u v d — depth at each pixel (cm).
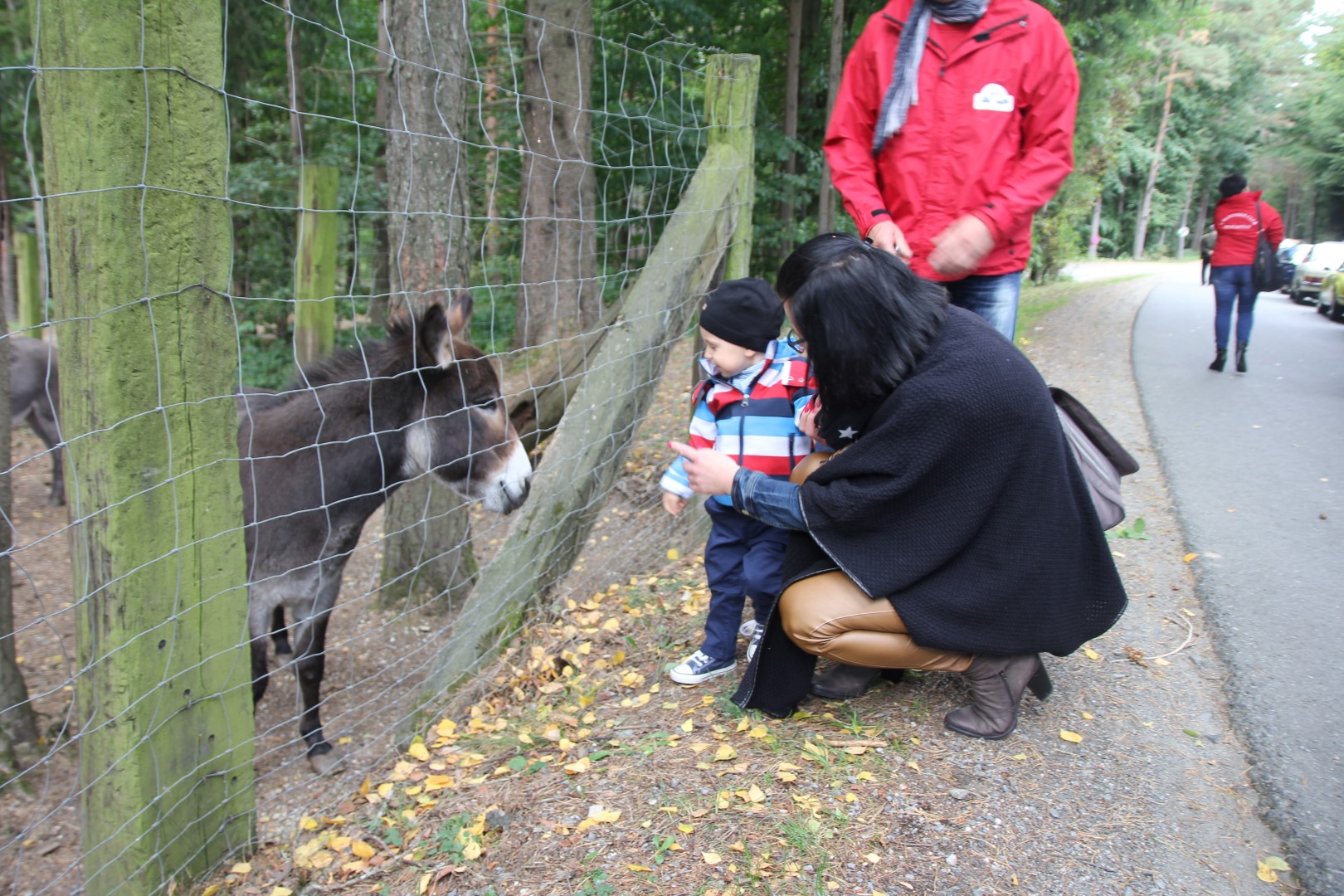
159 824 207
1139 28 1605
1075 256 2505
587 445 352
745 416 277
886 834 210
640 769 241
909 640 232
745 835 210
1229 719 268
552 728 274
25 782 331
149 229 179
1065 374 827
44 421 649
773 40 1477
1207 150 5453
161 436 190
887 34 299
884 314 211
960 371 213
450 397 327
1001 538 220
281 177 983
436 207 452
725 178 398
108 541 185
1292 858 208
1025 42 280
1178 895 195
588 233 984
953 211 293
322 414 301
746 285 267
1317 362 927
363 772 301
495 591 329
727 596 288
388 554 479
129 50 169
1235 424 634
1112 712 269
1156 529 427
